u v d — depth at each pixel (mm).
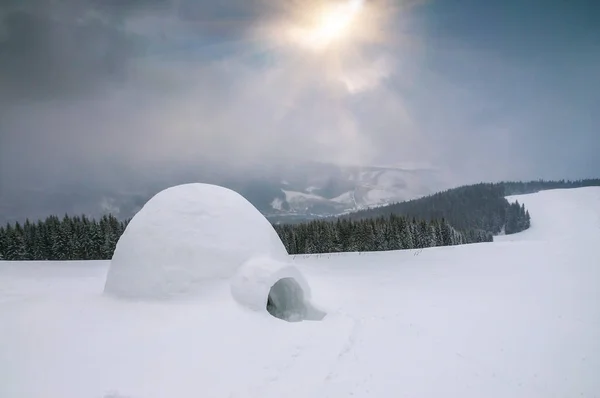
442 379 5234
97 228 31828
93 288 11953
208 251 7926
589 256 14648
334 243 32219
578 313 8305
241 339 6242
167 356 5652
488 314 8398
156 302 7504
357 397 4719
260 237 8625
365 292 11016
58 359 5574
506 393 4918
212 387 4910
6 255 29938
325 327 7117
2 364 5441
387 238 32938
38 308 7594
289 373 5297
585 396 4902
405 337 6781
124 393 4754
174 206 8555
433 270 14953
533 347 6457
